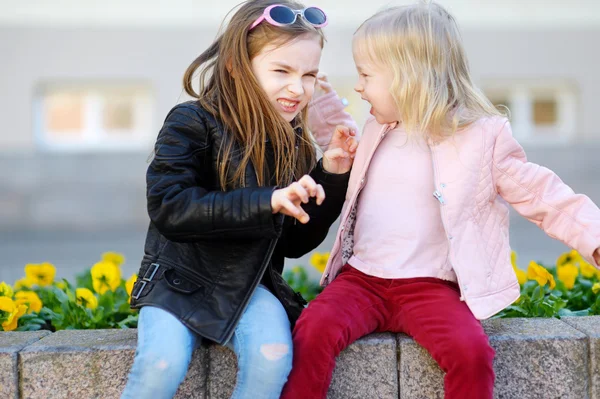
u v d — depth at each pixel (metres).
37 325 2.85
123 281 3.38
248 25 2.30
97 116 11.55
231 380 2.22
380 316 2.23
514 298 2.23
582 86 11.37
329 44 11.18
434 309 2.13
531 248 8.77
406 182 2.30
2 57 11.02
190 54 11.19
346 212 2.34
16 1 10.98
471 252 2.20
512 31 11.34
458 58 2.35
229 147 2.24
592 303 3.06
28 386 2.20
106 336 2.33
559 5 11.28
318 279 4.18
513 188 2.27
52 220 11.23
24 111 11.10
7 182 11.16
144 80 11.23
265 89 2.29
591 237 2.18
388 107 2.33
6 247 9.47
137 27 11.13
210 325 2.08
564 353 2.22
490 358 2.02
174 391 1.99
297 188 1.99
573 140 11.54
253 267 2.18
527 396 2.23
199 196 2.07
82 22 11.08
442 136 2.27
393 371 2.20
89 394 2.20
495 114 2.33
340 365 2.20
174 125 2.22
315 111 2.68
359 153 2.42
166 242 2.23
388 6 2.51
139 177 11.37
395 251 2.25
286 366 2.01
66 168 11.27
